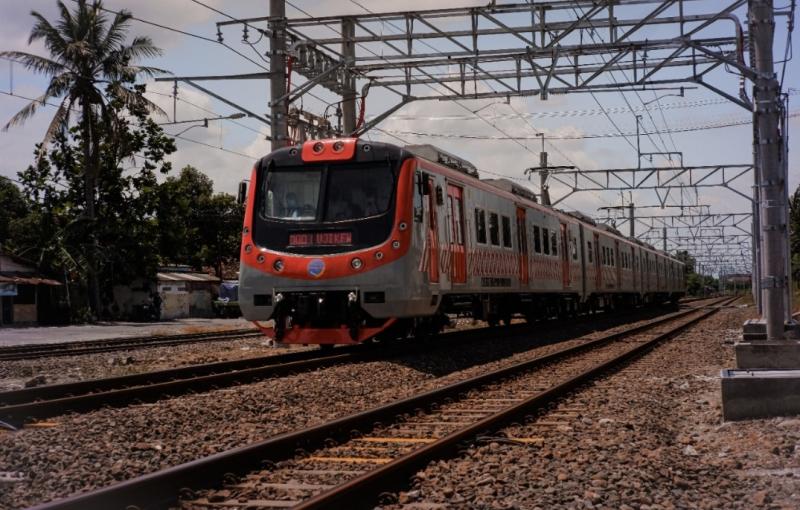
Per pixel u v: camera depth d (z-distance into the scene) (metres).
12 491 5.85
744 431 8.32
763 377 8.91
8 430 8.30
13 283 36.12
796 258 57.72
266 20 19.59
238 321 42.22
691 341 21.28
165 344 21.67
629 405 10.27
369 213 14.70
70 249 38.34
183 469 5.79
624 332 23.03
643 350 17.91
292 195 15.19
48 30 36.25
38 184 40.38
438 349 17.08
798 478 6.37
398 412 9.18
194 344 21.81
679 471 6.60
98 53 37.12
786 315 16.06
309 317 14.87
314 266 14.62
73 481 6.14
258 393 10.64
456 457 7.11
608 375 13.66
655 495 5.83
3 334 28.62
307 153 15.30
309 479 6.24
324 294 14.71
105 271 41.91
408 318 16.31
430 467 6.57
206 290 48.78
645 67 20.47
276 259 14.88
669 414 10.04
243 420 9.11
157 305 43.59
